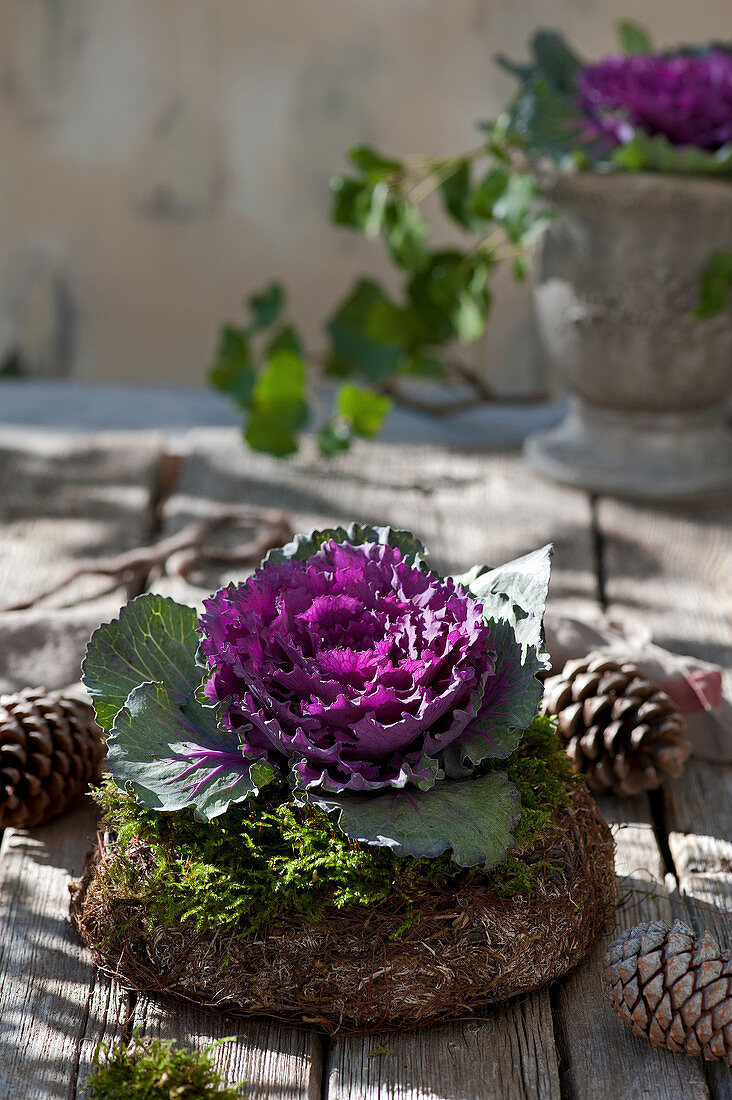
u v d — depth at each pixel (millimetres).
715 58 1412
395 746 953
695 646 1263
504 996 984
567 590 1317
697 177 1342
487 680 980
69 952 1026
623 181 1347
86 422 1723
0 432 1668
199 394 1856
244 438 1521
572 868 998
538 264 1451
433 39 2137
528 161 1408
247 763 974
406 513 1429
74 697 1126
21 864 1079
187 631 1017
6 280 2273
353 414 1526
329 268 2262
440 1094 955
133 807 996
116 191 2229
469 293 1554
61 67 2164
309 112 2182
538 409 1778
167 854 983
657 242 1369
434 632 957
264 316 1678
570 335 1430
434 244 2242
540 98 1390
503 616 991
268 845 974
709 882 1072
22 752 1077
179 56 2154
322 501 1456
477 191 1476
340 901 954
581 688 1116
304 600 978
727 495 1459
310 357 1721
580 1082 964
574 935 996
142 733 976
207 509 1429
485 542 1385
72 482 1486
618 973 972
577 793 1033
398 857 965
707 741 1167
